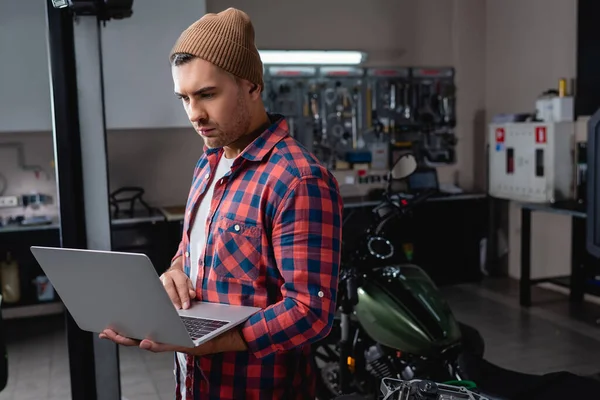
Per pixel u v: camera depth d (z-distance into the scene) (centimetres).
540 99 479
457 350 229
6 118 425
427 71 564
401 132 563
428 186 520
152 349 113
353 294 233
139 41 439
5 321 461
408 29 565
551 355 365
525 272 465
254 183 124
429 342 226
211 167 139
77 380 179
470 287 523
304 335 116
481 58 577
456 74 575
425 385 133
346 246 496
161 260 450
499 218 565
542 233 527
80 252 108
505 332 408
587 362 354
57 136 172
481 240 549
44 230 427
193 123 121
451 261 526
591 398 155
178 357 145
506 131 504
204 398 132
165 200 511
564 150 460
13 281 449
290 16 528
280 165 122
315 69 534
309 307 115
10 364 373
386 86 556
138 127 446
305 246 117
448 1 573
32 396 326
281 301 118
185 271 142
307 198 118
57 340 417
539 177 470
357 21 549
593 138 289
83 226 175
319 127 541
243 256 124
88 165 173
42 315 475
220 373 130
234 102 118
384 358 244
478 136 580
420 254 514
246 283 125
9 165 466
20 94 426
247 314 120
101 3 167
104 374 180
